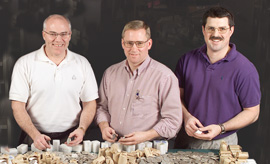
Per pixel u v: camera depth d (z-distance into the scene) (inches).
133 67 101.3
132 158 88.1
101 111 107.0
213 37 99.3
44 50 105.5
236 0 172.6
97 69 181.8
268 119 175.9
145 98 100.6
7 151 92.5
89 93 107.3
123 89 102.7
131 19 178.4
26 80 103.9
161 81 99.7
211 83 104.1
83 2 176.2
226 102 103.5
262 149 176.7
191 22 178.1
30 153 93.2
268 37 173.0
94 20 177.9
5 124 172.7
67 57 105.4
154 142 97.3
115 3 177.0
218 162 90.9
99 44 179.9
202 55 105.7
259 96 103.7
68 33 101.9
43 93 104.3
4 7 172.9
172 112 99.3
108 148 92.4
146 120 101.3
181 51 180.5
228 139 104.7
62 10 175.9
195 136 99.7
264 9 171.2
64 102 105.7
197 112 106.0
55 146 96.9
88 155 93.7
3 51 174.9
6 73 175.8
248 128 176.9
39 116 106.1
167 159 90.0
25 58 104.3
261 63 175.3
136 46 96.3
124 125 102.2
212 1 174.7
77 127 110.3
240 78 101.7
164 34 179.6
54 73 104.0
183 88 110.6
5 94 174.6
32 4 173.9
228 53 103.0
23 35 175.8
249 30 173.8
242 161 90.7
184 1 176.4
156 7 177.6
